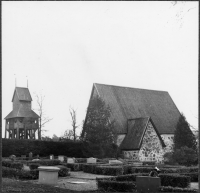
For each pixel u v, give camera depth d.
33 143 47.44
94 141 46.56
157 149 49.88
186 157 43.06
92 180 23.48
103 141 46.44
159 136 50.34
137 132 49.84
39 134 59.94
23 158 42.47
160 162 49.84
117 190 16.67
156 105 61.72
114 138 48.69
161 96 64.50
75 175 27.72
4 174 23.81
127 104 57.78
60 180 23.28
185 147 44.41
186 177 19.09
